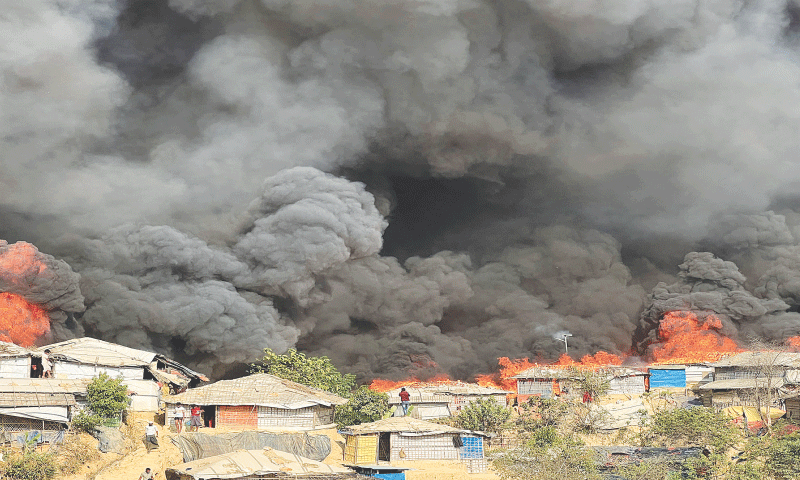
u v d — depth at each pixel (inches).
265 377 4569.4
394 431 3966.5
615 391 5743.1
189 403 4205.2
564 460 3624.5
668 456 3732.8
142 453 3501.5
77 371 4355.3
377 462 3937.0
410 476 3649.1
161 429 4074.8
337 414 4822.8
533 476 3531.0
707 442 4104.3
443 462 3934.5
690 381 5846.5
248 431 3946.9
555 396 5442.9
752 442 3764.8
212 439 3698.3
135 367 4483.3
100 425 3624.5
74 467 3218.5
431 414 5132.9
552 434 4379.9
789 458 3442.4
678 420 4306.1
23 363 4158.5
